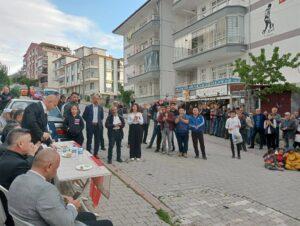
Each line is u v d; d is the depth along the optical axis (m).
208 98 24.91
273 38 22.52
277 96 19.36
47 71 92.00
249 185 8.48
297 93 18.50
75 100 9.97
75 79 76.38
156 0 37.00
